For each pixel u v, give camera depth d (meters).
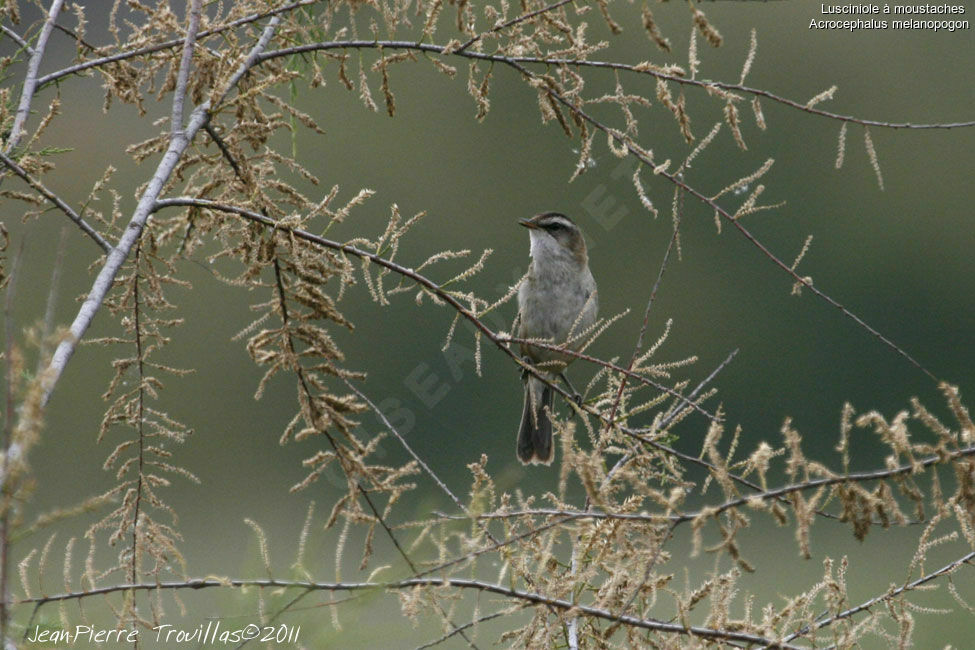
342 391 26.16
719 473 4.50
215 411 25.16
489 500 5.00
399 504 24.16
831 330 31.03
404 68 30.81
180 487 24.05
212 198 6.20
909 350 31.44
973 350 31.44
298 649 4.45
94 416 21.44
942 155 32.09
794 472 4.45
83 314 4.74
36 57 6.00
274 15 6.11
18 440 3.48
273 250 5.46
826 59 31.70
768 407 30.38
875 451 29.47
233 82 5.85
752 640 5.07
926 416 4.39
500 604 5.57
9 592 3.66
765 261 30.77
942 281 31.70
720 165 30.67
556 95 5.78
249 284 5.69
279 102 6.18
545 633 5.19
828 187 31.70
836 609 5.42
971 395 30.91
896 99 32.06
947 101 32.22
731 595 5.31
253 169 6.03
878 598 5.41
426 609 4.81
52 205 5.52
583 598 6.14
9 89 5.94
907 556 17.56
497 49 5.83
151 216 5.94
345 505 5.12
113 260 4.99
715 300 30.59
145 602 5.54
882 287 31.48
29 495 3.44
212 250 11.01
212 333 25.59
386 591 4.64
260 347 5.48
